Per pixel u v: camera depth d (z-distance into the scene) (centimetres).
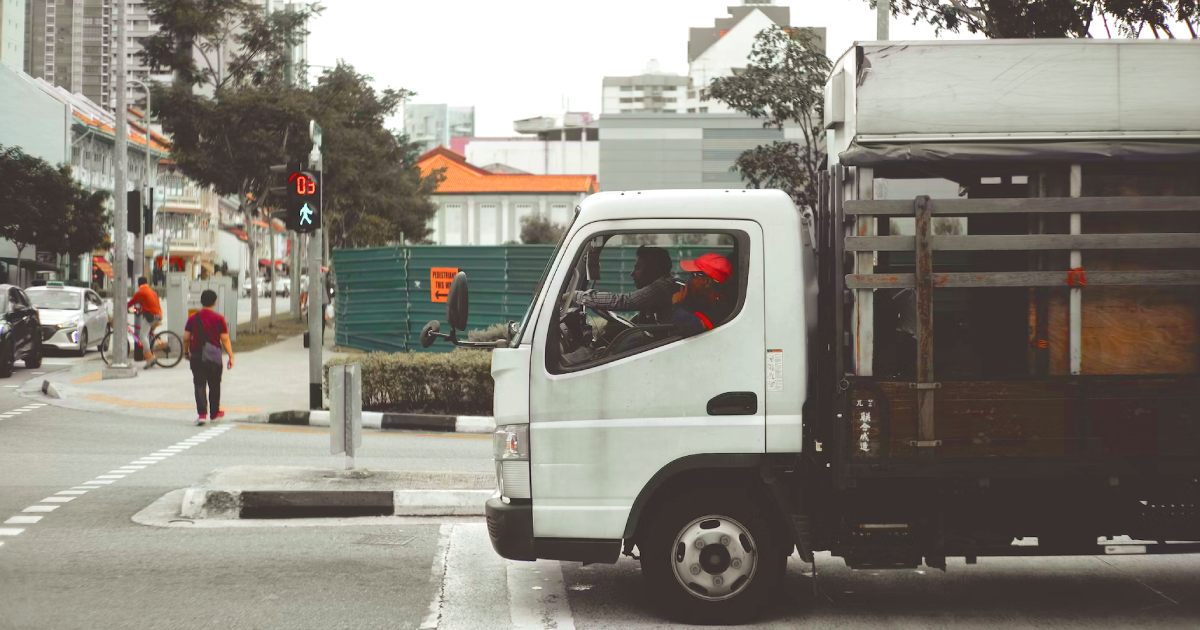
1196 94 576
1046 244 564
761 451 585
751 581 591
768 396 586
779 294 588
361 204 4497
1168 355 571
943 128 575
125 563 737
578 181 13838
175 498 979
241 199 3569
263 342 3200
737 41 13462
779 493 582
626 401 591
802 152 2498
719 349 588
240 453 1268
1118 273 566
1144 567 740
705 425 587
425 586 683
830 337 609
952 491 585
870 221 571
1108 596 669
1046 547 591
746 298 589
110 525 864
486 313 2586
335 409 988
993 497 588
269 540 813
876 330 575
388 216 5147
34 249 6391
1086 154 568
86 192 5638
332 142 3553
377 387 1617
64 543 797
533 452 594
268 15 3550
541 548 592
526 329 602
